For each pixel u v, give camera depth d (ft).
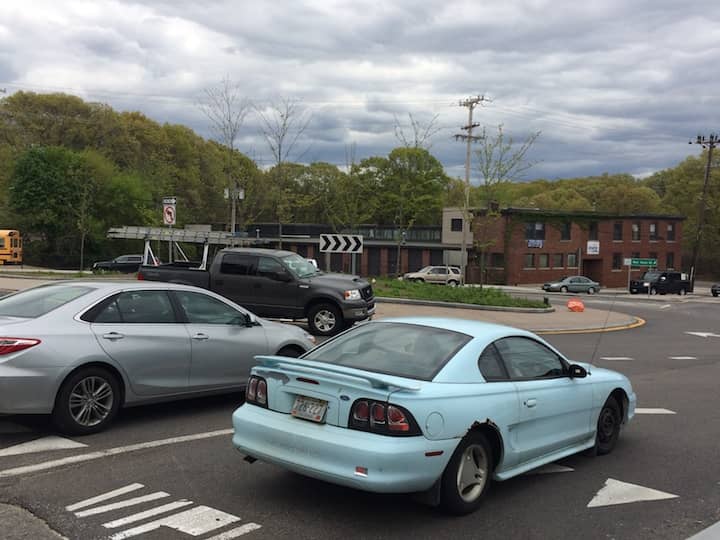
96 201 191.52
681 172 317.01
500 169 102.63
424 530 15.79
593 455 22.30
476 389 17.06
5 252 174.50
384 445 15.06
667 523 16.70
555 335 63.77
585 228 218.18
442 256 208.13
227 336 26.76
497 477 17.61
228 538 14.96
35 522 15.56
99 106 230.48
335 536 15.26
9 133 218.38
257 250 52.85
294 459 16.20
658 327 79.36
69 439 22.52
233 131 94.94
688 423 28.25
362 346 18.70
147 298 25.22
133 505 16.81
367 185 231.30
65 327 22.63
